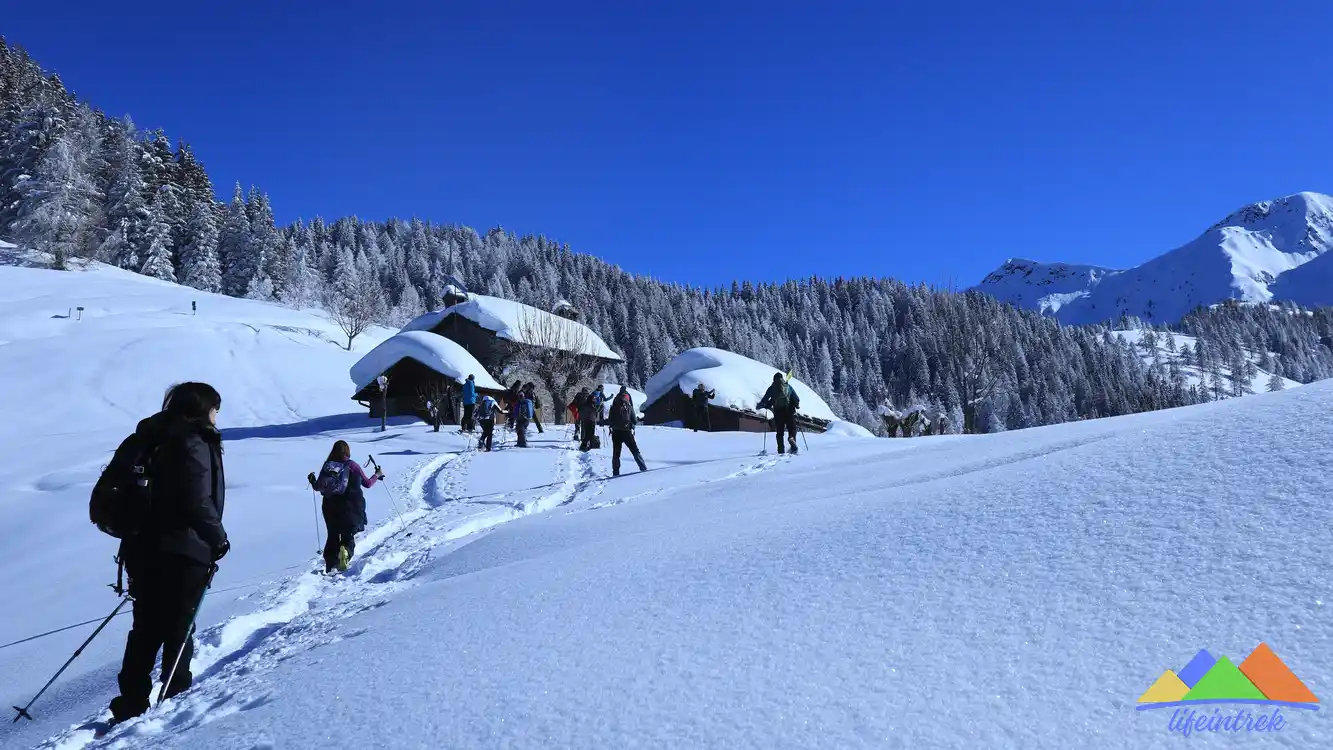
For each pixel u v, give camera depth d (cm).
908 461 694
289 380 4706
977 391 4066
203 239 8456
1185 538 235
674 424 4088
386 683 261
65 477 1856
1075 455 376
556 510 919
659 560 372
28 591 886
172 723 300
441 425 3070
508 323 4019
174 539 375
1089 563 238
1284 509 236
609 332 12925
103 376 4319
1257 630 175
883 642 214
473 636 300
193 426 389
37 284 6394
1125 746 144
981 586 242
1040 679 175
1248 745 136
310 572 768
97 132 8731
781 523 407
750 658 219
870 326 17588
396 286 14200
